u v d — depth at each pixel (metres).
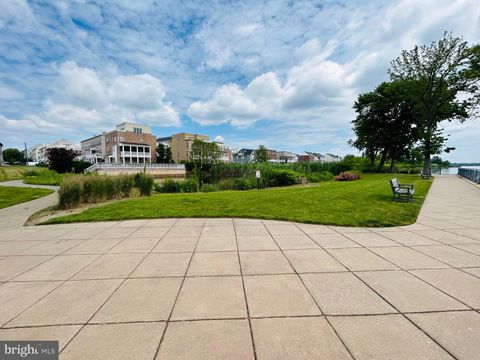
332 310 2.40
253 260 3.77
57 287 2.95
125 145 56.91
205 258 3.88
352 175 24.59
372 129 37.59
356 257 3.85
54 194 14.68
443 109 25.42
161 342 1.97
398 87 28.05
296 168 27.58
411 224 6.01
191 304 2.53
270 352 1.85
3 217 7.87
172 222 6.53
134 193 12.23
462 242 4.59
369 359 1.77
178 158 73.62
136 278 3.18
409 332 2.06
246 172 25.33
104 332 2.10
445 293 2.72
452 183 17.80
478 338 1.98
